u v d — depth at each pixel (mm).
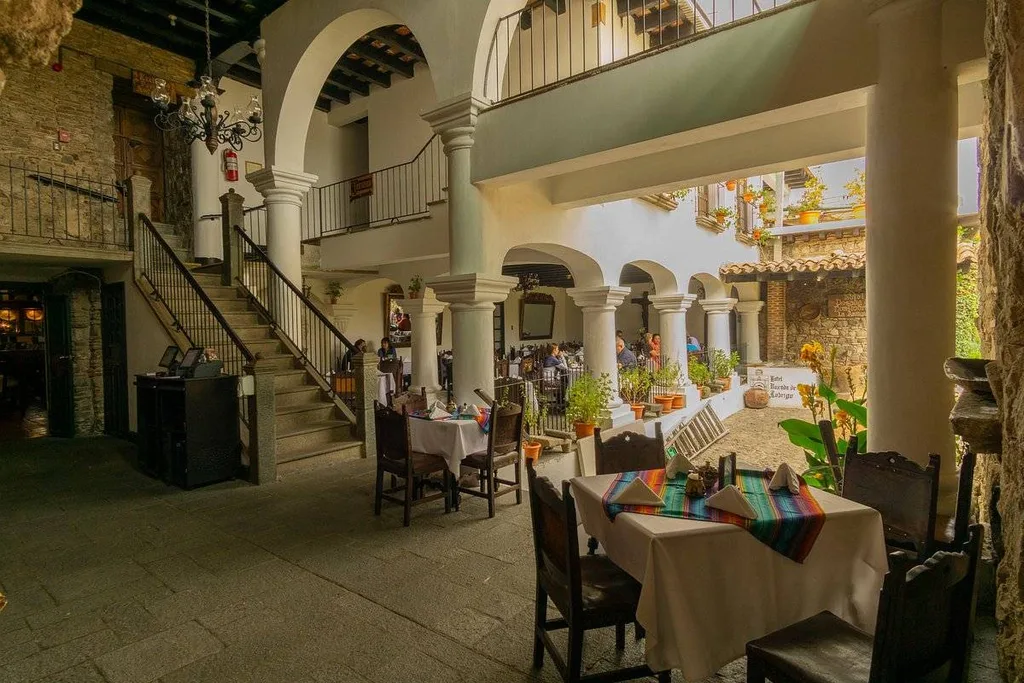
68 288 8164
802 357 4855
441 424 4793
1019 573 2064
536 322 17484
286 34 7625
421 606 3182
